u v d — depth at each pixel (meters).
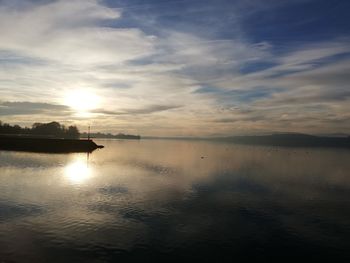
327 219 41.66
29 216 38.50
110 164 103.56
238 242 32.56
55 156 126.88
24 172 75.06
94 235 33.00
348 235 35.50
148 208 44.34
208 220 39.62
